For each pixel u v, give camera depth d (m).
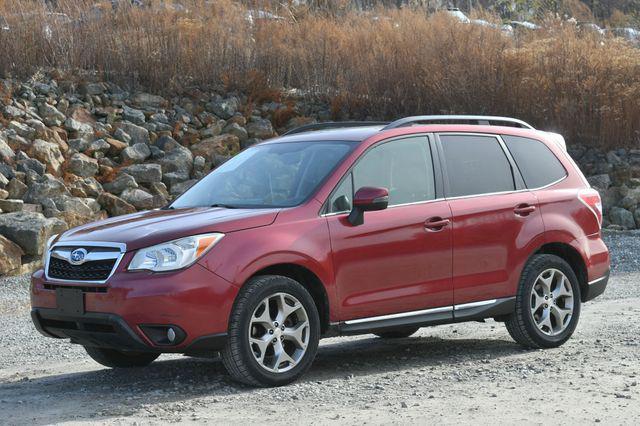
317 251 8.49
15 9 24.42
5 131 21.47
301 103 26.09
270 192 8.98
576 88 26.05
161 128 23.95
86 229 8.77
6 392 8.62
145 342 7.89
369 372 9.10
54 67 24.47
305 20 27.58
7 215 18.39
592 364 9.09
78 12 25.22
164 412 7.39
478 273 9.52
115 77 24.91
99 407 7.68
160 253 7.94
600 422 6.84
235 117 24.78
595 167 25.14
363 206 8.64
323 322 8.68
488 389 8.05
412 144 9.46
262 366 8.18
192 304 7.86
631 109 25.64
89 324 8.16
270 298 8.27
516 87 25.70
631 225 23.38
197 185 9.70
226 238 8.11
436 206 9.32
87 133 22.66
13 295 15.82
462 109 25.56
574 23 27.97
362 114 25.95
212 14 26.59
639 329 11.23
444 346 10.68
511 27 28.81
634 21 33.69
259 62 26.34
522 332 9.89
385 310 8.91
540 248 10.23
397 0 30.06
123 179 21.53
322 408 7.43
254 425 6.93
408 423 6.89
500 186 9.90
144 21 25.58
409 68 25.95
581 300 10.54
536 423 6.84
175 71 25.45
